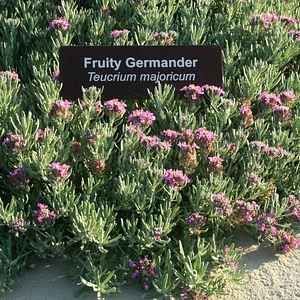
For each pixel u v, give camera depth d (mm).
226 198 510
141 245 492
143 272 485
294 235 541
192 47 600
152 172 512
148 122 553
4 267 488
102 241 488
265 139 577
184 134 543
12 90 583
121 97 601
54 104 554
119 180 508
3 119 563
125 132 545
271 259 520
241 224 526
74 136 567
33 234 512
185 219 510
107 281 479
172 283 479
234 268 494
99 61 596
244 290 492
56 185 505
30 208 513
